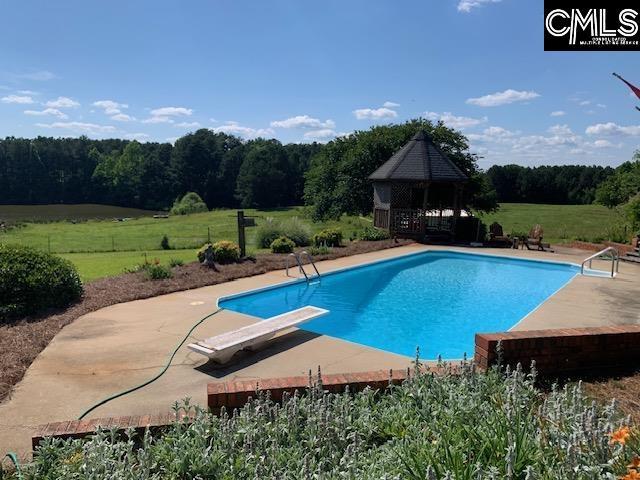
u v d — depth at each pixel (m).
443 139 29.80
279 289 11.93
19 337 7.15
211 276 12.09
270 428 4.02
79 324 8.08
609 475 2.54
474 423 3.70
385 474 2.95
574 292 11.05
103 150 104.19
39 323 7.92
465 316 10.30
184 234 36.00
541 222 42.78
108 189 88.19
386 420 4.11
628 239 18.52
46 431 4.01
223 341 6.52
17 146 84.75
